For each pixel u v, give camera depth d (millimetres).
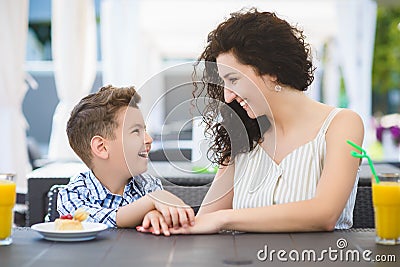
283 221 1758
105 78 7105
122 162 2049
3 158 5137
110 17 7035
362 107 7273
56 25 6039
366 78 7266
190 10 7527
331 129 1985
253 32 1894
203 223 1750
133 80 7047
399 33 11180
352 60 7258
